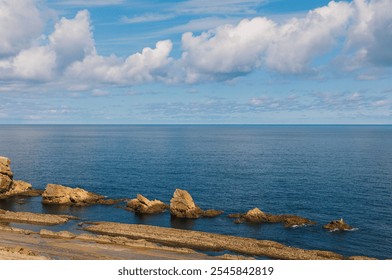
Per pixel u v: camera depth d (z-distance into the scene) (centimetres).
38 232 7038
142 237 6975
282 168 16062
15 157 19388
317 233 7525
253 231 7656
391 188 11694
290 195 10850
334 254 6194
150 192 11338
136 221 8388
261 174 14450
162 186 12150
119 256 5700
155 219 8512
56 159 18725
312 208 9475
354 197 10550
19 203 9844
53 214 8656
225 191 11388
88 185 12262
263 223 8125
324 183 12544
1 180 10344
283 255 6159
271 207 9606
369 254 6525
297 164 17400
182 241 6725
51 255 5544
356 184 12338
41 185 12356
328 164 17362
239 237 6962
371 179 13238
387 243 7006
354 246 6869
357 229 7762
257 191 11362
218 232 7650
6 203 9831
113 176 13862
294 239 7206
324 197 10581
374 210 9231
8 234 6750
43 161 17875
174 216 8706
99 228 7388
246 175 14200
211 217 8631
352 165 16925
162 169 15638
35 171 14862
